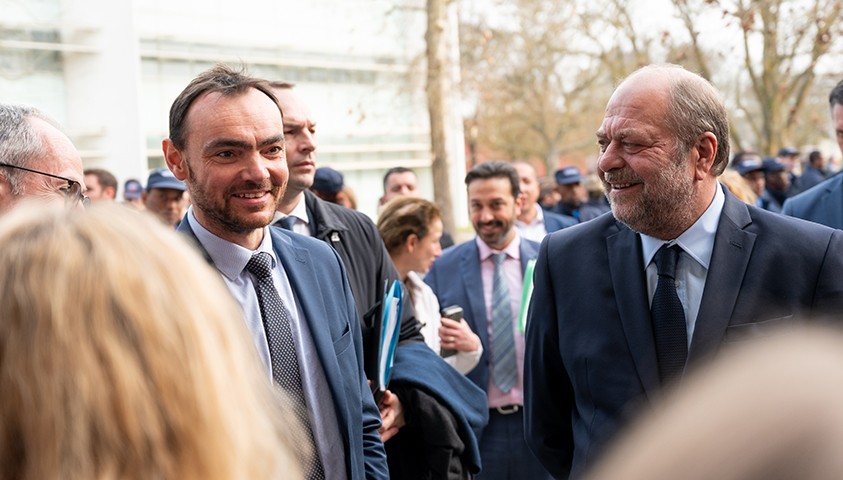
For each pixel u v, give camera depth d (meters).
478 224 4.29
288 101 3.21
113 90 22.86
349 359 2.37
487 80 16.86
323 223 3.23
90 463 0.93
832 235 2.29
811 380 0.60
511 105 26.45
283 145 2.28
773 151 15.00
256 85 2.28
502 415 4.03
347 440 2.26
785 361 0.62
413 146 28.03
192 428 0.98
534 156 34.22
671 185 2.26
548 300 2.55
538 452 2.69
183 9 23.94
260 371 1.19
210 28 24.34
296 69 25.25
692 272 2.34
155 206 5.59
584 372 2.41
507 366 4.05
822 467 0.56
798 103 14.92
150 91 23.59
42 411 0.94
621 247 2.44
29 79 21.95
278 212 3.25
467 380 3.18
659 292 2.33
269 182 2.21
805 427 0.58
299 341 2.26
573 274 2.49
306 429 2.18
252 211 2.19
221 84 2.24
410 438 3.05
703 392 0.64
